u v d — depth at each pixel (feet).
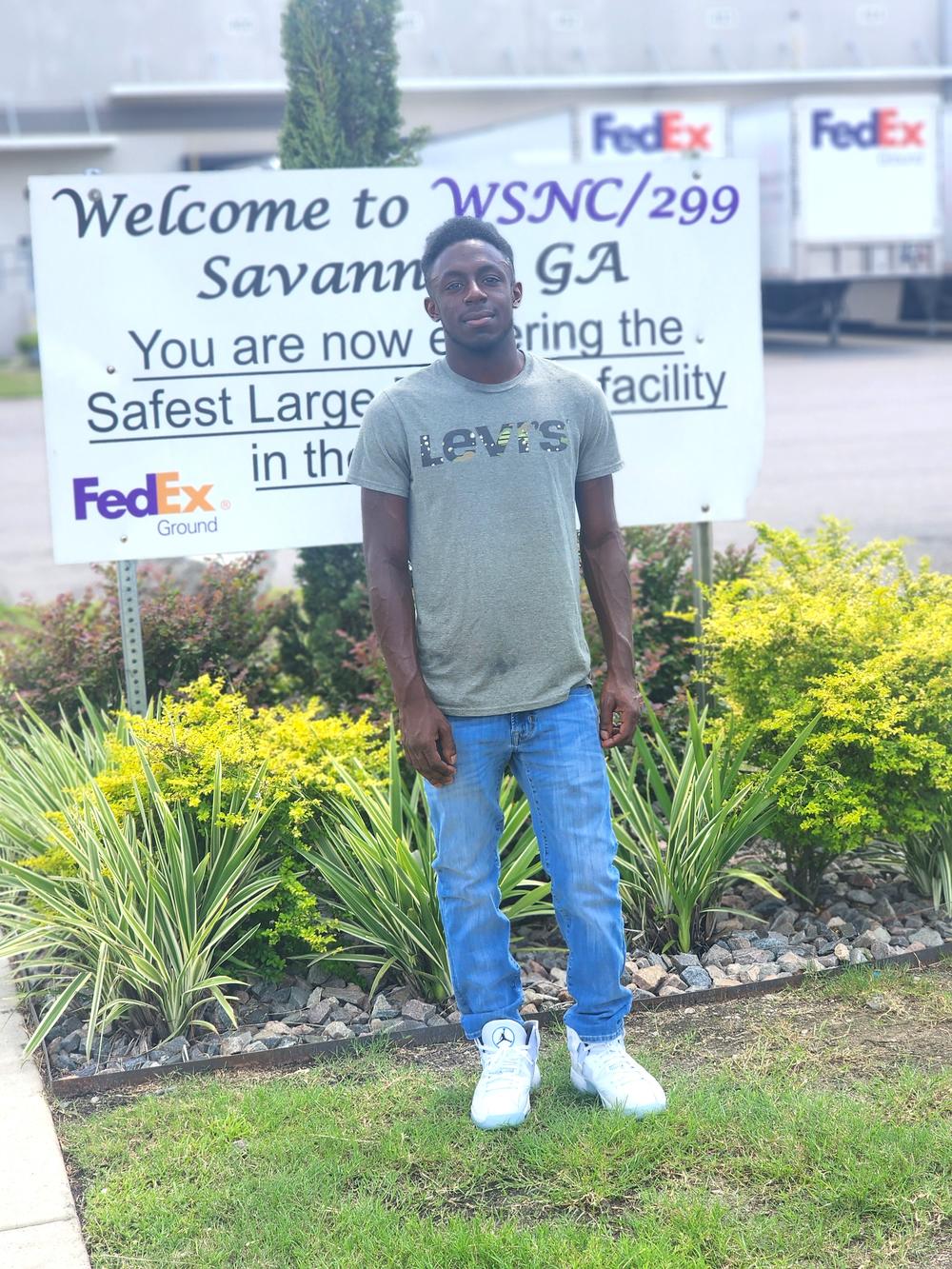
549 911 13.92
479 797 10.58
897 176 75.82
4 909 13.15
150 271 15.99
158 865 13.14
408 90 106.63
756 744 14.92
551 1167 10.06
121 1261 9.34
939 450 46.55
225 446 16.38
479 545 10.18
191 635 18.86
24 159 107.55
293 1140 10.60
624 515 17.43
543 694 10.39
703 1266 8.84
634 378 17.26
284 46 18.79
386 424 10.30
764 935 14.24
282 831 13.51
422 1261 9.05
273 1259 9.27
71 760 15.42
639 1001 12.69
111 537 16.28
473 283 10.09
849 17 115.75
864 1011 12.33
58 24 105.50
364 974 13.71
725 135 79.92
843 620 14.39
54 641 19.07
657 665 17.03
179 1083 11.76
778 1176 9.79
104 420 16.11
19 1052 12.51
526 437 10.25
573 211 16.88
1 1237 9.62
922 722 14.02
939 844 14.55
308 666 19.83
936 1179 9.61
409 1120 10.84
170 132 108.06
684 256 17.16
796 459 46.34
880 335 91.30
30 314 113.91
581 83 107.76
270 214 16.14
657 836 14.56
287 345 16.37
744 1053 11.69
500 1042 10.85
